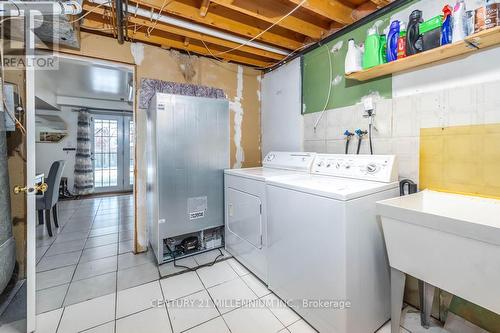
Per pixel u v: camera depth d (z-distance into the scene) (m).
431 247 1.12
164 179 2.22
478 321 1.42
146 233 2.62
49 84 4.25
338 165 1.94
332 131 2.31
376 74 1.84
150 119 2.44
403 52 1.58
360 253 1.36
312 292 1.48
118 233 3.19
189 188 2.36
